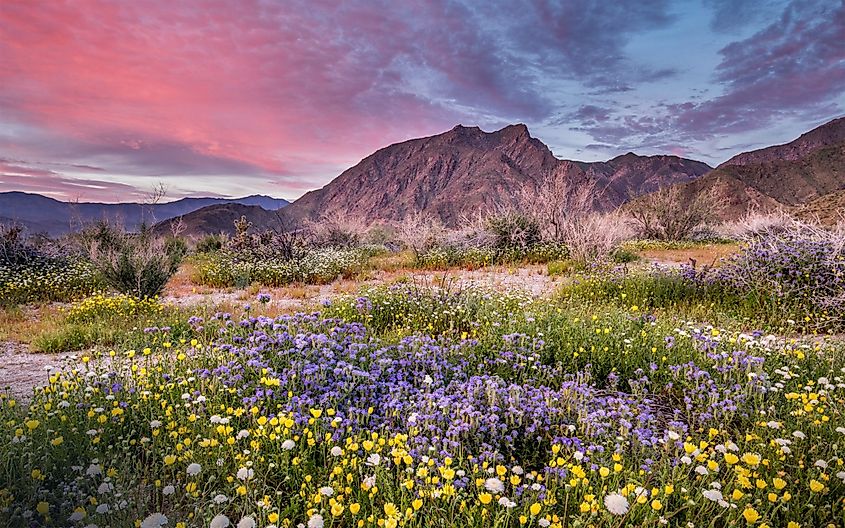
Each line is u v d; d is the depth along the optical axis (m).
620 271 11.15
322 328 6.51
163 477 3.10
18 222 16.55
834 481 3.07
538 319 7.08
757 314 8.02
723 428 3.93
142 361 5.50
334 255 18.48
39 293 12.48
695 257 16.95
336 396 4.31
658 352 5.73
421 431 3.67
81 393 4.22
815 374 4.94
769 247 9.59
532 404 4.23
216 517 2.43
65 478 3.10
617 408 4.31
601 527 2.70
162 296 12.77
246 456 3.26
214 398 4.21
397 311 8.44
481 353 5.80
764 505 2.83
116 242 16.92
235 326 6.41
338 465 3.17
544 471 3.23
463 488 2.97
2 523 2.60
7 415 3.82
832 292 7.91
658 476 3.15
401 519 2.65
